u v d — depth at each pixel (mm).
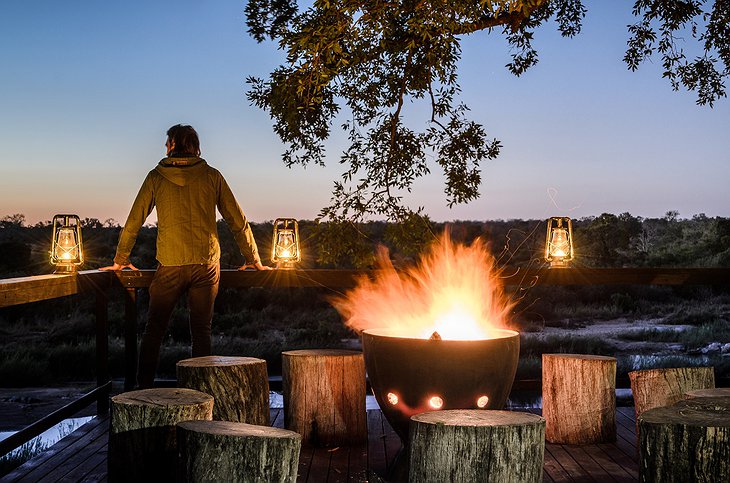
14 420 7770
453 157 6297
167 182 5094
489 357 3670
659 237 26328
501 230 21047
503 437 3002
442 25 4918
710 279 5730
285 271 5617
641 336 14531
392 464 3959
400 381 3729
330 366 4516
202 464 2846
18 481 3834
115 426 3268
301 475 3943
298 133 6305
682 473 2818
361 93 6281
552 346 12812
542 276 5691
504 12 6207
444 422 3057
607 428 4617
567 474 3982
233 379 3881
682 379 4242
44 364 10711
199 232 5113
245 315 16344
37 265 21234
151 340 5117
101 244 20422
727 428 2777
